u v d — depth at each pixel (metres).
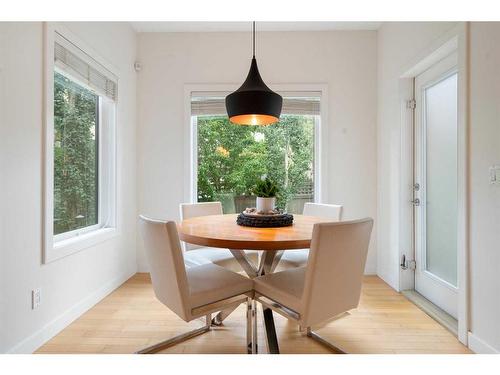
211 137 3.28
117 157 2.75
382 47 3.01
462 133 1.76
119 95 2.78
